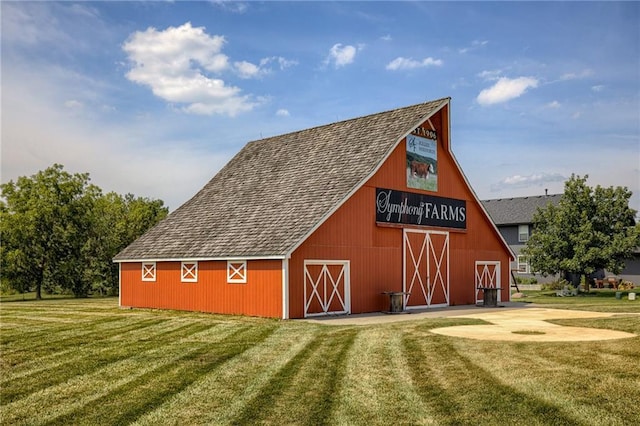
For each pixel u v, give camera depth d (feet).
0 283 149.18
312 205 77.97
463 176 98.43
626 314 73.41
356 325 62.64
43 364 42.88
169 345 50.08
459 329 56.85
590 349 42.32
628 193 135.44
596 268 137.39
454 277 96.63
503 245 107.65
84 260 163.94
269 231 77.00
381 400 31.30
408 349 45.06
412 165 89.66
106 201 187.21
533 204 184.96
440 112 94.89
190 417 29.43
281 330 58.80
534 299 119.14
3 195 151.74
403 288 86.84
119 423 28.89
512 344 45.73
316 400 31.60
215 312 80.23
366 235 81.82
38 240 150.71
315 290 74.74
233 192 94.79
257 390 33.83
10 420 29.78
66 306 102.53
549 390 31.83
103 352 47.26
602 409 28.71
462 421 27.81
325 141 93.81
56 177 155.43
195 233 88.53
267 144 104.99
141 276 92.99
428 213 92.02
